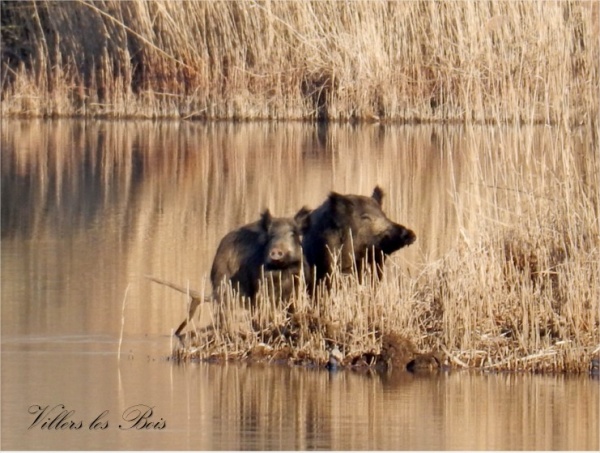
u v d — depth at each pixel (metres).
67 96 101.44
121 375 27.94
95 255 44.47
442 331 30.28
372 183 62.41
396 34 93.00
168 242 47.41
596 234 32.12
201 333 31.83
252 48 96.50
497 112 37.94
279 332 30.12
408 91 93.00
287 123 95.06
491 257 31.31
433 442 23.03
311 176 66.25
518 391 26.95
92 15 100.25
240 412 25.06
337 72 94.50
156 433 23.64
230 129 92.19
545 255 32.22
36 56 102.62
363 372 28.75
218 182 65.81
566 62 36.22
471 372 28.88
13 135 89.38
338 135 86.56
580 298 30.02
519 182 36.81
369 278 31.91
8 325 33.12
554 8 48.06
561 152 34.41
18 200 60.41
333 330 29.78
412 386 27.48
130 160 76.44
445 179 63.59
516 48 68.44
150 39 97.81
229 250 31.86
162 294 37.25
